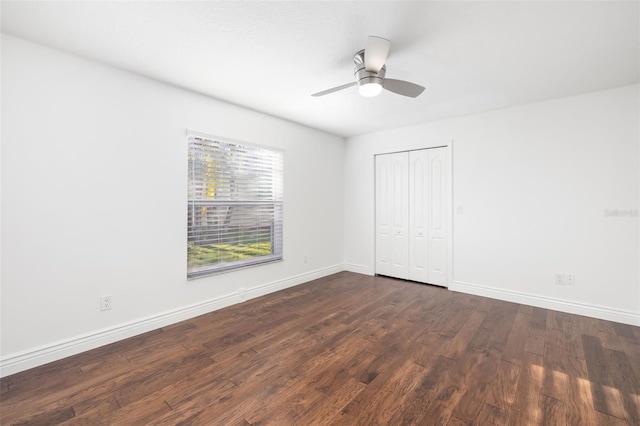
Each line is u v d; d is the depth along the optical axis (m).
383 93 3.00
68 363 2.13
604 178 2.96
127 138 2.54
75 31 1.95
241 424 1.55
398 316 3.02
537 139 3.30
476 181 3.71
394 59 2.33
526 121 3.36
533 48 2.15
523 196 3.40
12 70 2.00
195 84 2.80
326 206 4.66
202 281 3.09
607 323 2.85
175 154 2.85
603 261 2.97
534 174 3.33
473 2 1.66
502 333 2.62
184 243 2.93
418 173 4.28
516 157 3.43
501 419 1.57
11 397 1.76
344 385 1.88
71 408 1.67
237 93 3.02
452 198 3.89
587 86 2.85
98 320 2.39
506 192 3.50
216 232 3.25
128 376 1.97
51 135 2.16
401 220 4.46
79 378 1.95
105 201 2.42
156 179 2.72
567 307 3.14
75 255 2.28
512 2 1.66
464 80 2.71
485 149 3.64
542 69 2.49
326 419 1.58
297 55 2.27
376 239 4.75
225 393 1.80
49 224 2.15
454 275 3.90
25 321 2.06
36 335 2.11
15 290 2.03
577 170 3.09
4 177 1.98
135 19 1.83
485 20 1.82
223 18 1.82
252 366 2.09
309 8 1.72
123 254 2.53
